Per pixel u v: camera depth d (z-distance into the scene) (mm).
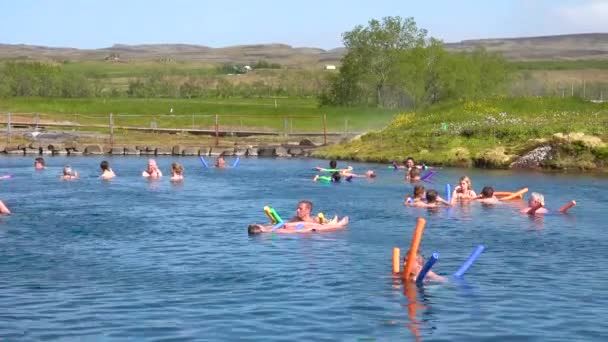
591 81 164750
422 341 11680
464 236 21109
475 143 48969
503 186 34875
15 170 42406
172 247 19234
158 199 29422
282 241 20062
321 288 14844
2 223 23156
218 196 30547
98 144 61125
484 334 12039
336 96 111312
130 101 103938
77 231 21719
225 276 15898
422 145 51188
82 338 11797
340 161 52188
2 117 82812
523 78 125188
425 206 27438
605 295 14469
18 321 12695
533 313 13203
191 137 69688
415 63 103062
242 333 12008
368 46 109062
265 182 36469
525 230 22188
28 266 17000
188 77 156125
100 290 14750
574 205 27578
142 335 11930
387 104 108062
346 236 20922
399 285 15102
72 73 134250
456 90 102500
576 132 45875
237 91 143125
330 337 11828
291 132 73438
